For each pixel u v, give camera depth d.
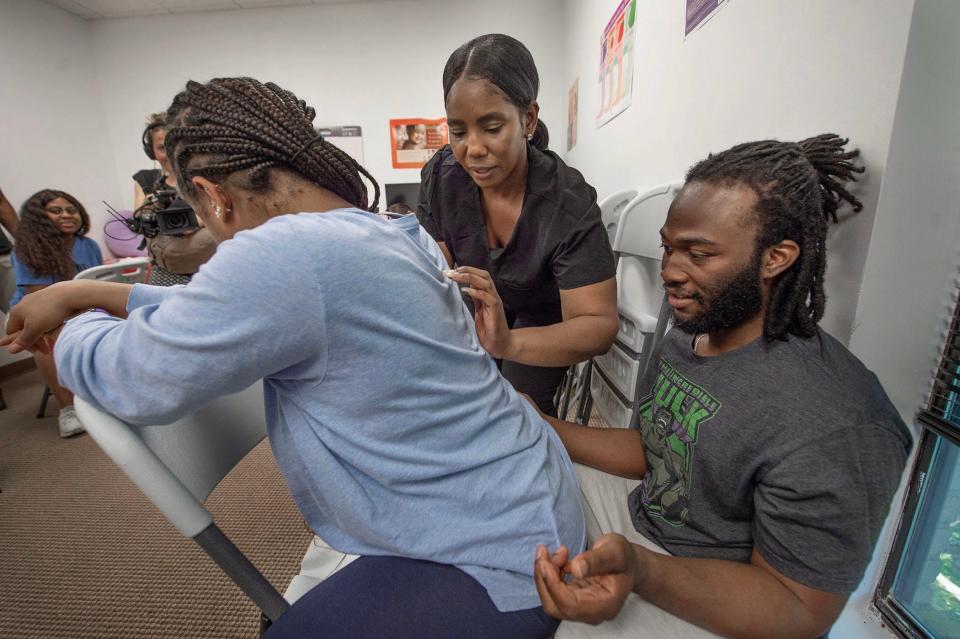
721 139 0.96
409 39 3.32
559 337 0.81
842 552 0.44
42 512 1.56
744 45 0.87
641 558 0.46
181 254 1.55
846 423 0.44
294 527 1.45
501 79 0.75
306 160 0.48
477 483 0.50
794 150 0.50
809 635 0.47
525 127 0.85
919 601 0.74
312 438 0.46
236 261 0.38
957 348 0.64
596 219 0.89
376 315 0.42
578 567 0.38
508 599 0.48
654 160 1.35
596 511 0.70
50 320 0.52
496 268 1.04
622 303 1.30
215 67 3.39
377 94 3.43
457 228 1.06
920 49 0.54
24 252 2.07
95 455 1.89
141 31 3.32
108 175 3.45
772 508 0.48
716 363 0.57
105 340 0.42
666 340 0.71
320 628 0.47
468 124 0.79
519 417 0.58
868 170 0.60
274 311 0.38
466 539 0.49
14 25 2.82
